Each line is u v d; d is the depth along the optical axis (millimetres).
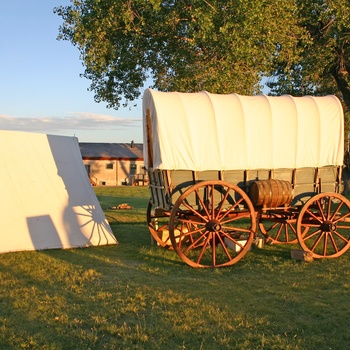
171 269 9406
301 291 7680
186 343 5602
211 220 9781
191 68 15477
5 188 11258
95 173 49625
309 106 10766
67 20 16609
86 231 11953
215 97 10211
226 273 9086
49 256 10375
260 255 10625
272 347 5426
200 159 9789
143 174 50156
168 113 9617
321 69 19141
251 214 9953
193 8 14516
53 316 6453
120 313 6602
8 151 11758
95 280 8461
